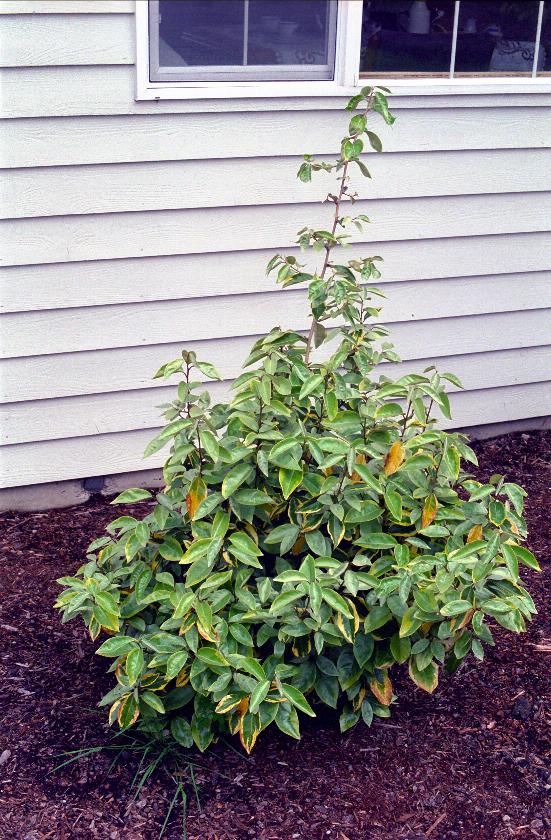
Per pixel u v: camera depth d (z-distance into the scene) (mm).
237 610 2412
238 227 3881
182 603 2322
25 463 3896
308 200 3957
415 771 2643
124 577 2668
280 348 2613
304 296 4090
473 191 4242
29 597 3400
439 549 2592
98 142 3572
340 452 2342
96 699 2893
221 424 2537
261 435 2352
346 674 2496
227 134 3734
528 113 4230
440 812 2508
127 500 2496
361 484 2467
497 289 4469
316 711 2873
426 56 4012
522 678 3027
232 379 4090
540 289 4570
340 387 2553
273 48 3746
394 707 2900
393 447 2496
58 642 3164
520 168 4305
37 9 3342
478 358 4562
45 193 3564
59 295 3711
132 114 3576
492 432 4797
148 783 2572
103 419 3951
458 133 4121
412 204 4152
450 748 2732
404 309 4309
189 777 2592
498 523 2393
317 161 3914
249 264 3951
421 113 4020
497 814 2502
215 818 2465
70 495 4047
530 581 3561
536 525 3988
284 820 2463
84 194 3617
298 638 2498
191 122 3668
